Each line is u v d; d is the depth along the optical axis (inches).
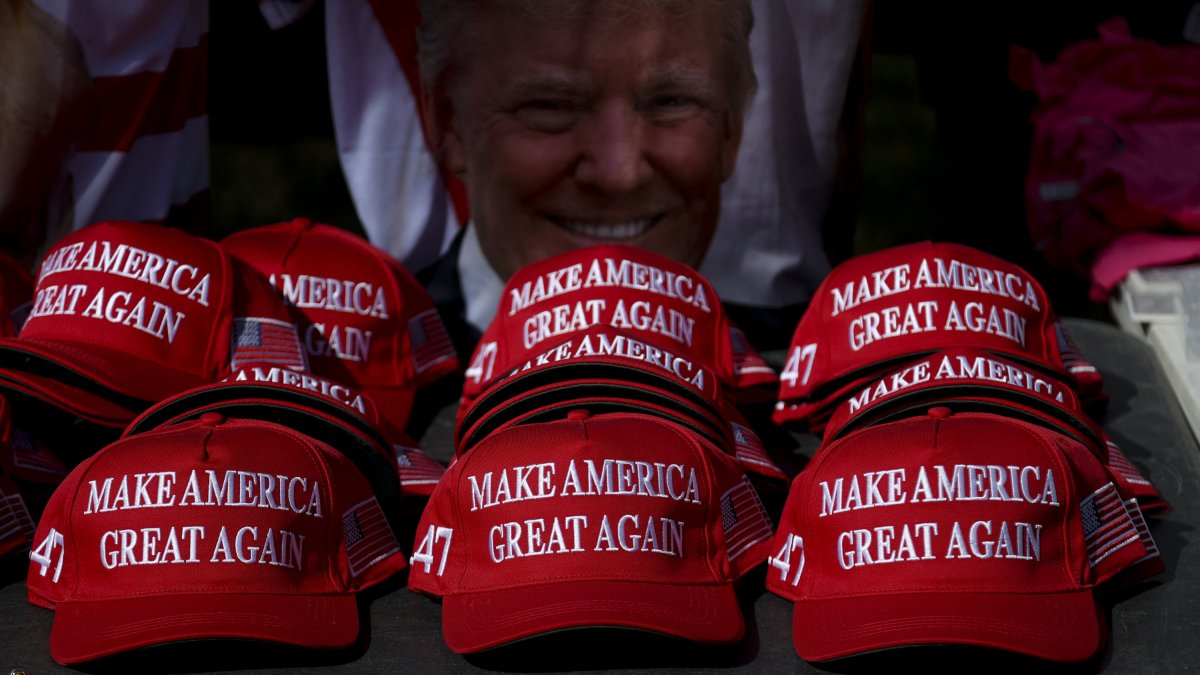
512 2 90.8
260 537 66.6
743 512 71.9
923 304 83.0
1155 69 111.0
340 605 68.1
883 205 148.6
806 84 94.6
